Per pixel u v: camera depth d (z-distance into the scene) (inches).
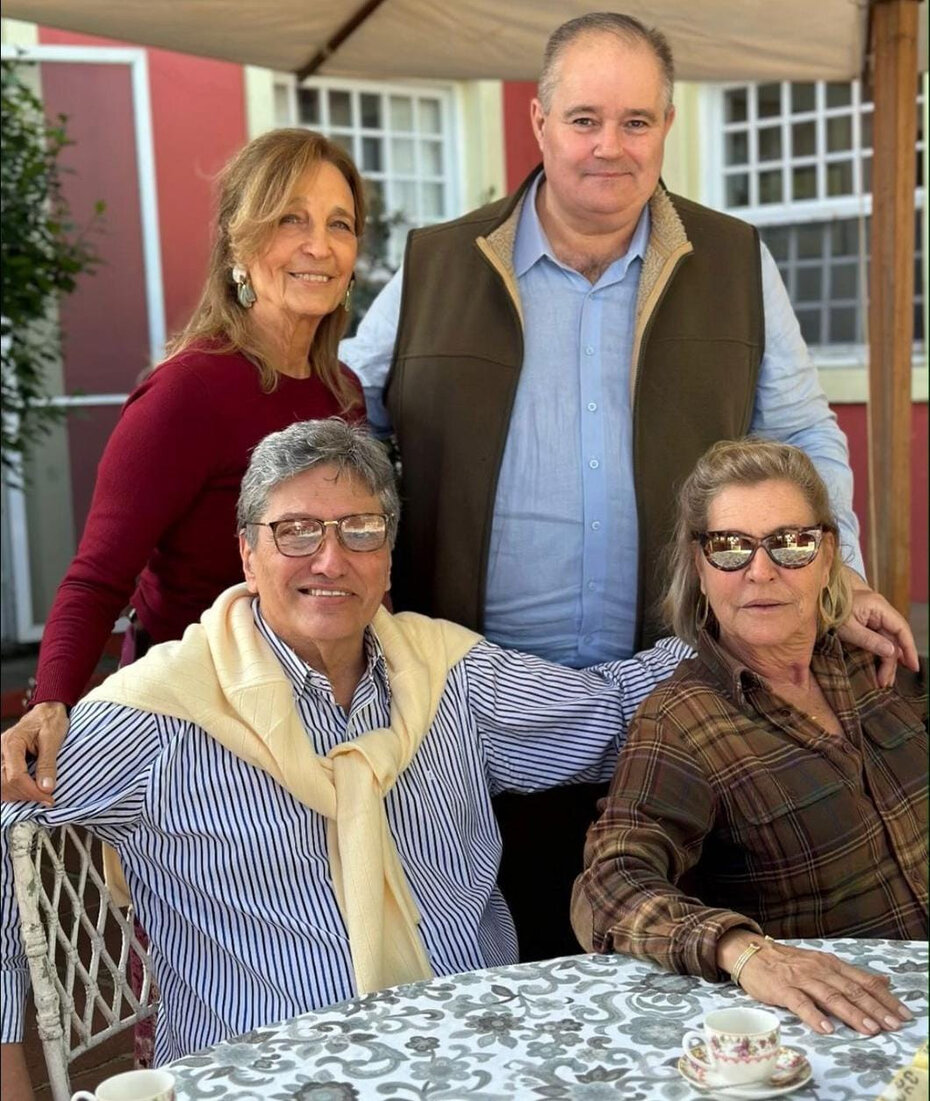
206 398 95.2
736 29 158.2
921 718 89.8
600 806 83.8
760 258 108.8
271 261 97.3
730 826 83.3
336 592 83.0
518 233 105.6
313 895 80.8
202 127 269.3
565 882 105.3
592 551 104.2
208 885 80.9
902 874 84.9
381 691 87.1
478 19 161.9
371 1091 60.1
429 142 301.4
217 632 83.9
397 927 81.6
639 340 102.9
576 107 96.7
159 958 83.1
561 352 104.2
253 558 84.6
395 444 113.6
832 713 87.7
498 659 92.4
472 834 89.3
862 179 279.4
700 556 87.9
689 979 70.4
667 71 99.1
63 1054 78.2
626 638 105.8
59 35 255.0
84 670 87.7
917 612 268.5
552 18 158.9
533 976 71.1
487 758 91.8
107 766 79.3
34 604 265.7
